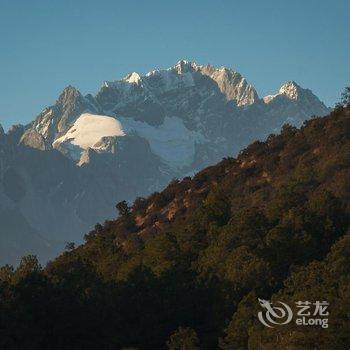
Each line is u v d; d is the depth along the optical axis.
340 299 177.88
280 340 178.25
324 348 173.25
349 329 173.25
